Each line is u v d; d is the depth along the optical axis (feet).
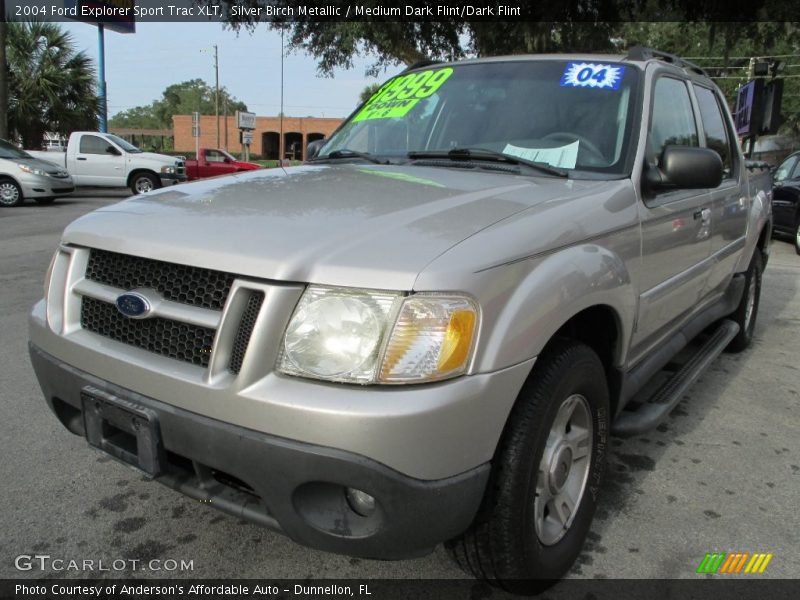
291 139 186.70
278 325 5.76
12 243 29.40
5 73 57.88
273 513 5.97
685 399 13.26
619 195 8.27
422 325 5.61
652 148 9.39
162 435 6.29
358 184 8.13
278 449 5.60
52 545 8.06
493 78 10.75
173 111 346.13
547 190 7.89
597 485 8.05
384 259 5.79
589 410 7.61
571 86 10.08
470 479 5.92
